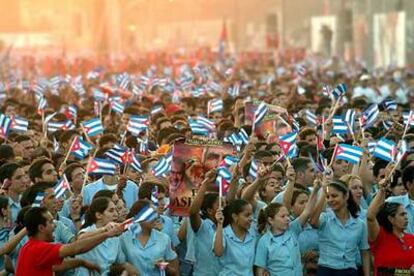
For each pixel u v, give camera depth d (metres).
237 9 159.88
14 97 59.00
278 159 28.80
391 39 101.75
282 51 111.00
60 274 24.73
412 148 34.06
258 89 61.66
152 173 29.59
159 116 43.22
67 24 155.62
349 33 122.19
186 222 27.22
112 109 47.41
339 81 66.81
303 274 27.45
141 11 152.88
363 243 26.59
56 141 38.38
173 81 69.44
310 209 26.17
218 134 39.62
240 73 79.81
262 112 35.34
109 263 24.67
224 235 25.73
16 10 161.50
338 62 99.94
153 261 25.14
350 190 26.52
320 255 26.62
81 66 94.50
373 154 30.14
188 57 103.75
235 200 25.72
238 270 25.67
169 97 56.75
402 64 99.50
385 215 25.03
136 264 25.03
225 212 25.92
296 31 151.12
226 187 25.97
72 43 151.75
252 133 35.25
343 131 35.31
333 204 26.19
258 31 160.50
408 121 33.75
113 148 30.31
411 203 27.80
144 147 35.28
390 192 28.38
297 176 29.44
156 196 26.81
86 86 69.44
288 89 62.62
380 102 52.50
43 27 160.50
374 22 105.00
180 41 152.12
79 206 27.44
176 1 156.12
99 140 36.09
